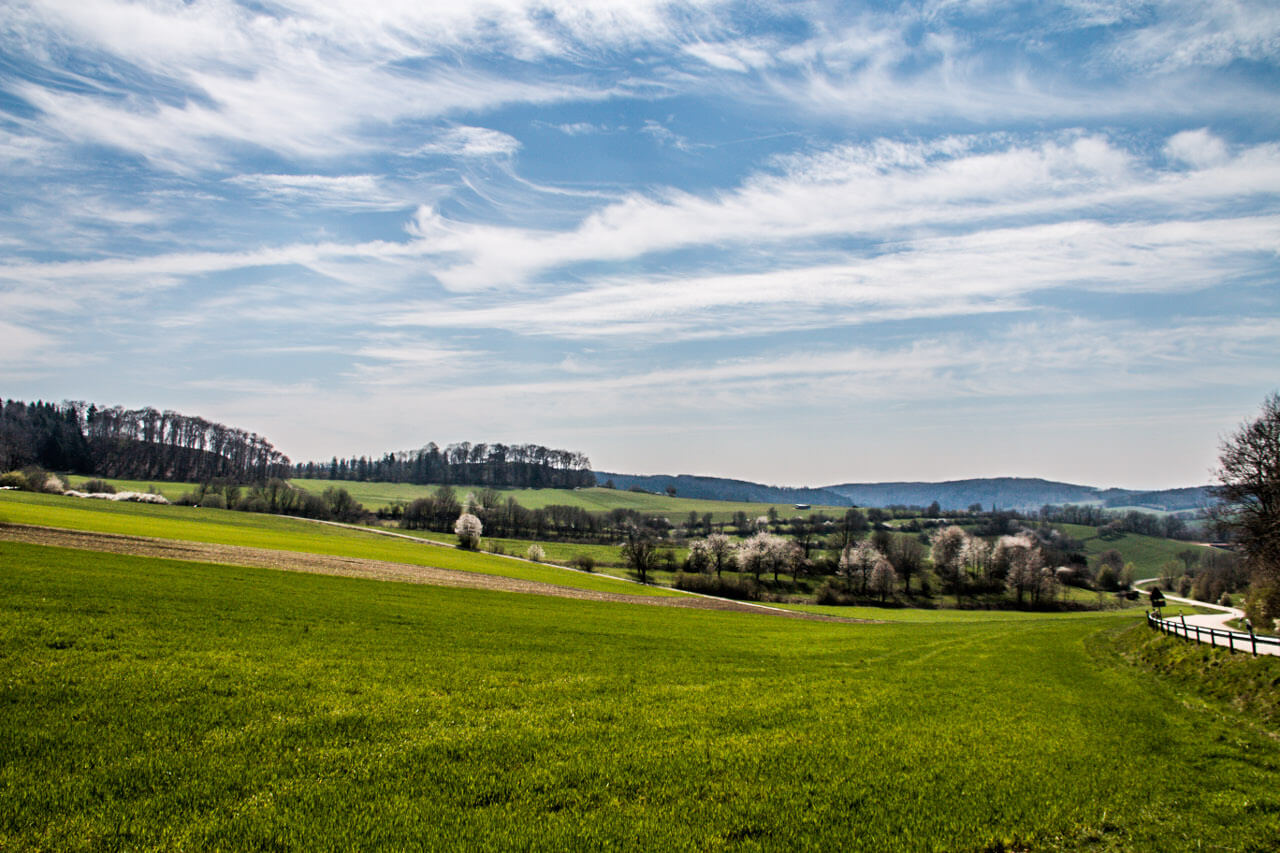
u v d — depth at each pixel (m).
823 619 74.56
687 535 174.62
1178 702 27.28
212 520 108.69
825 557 140.75
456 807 12.48
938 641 48.66
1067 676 33.34
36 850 9.94
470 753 15.45
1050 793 15.05
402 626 34.38
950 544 145.88
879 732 19.61
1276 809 14.75
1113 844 12.70
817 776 15.29
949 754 17.70
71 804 11.39
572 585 82.12
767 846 11.66
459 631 34.81
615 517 182.00
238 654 23.52
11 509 73.88
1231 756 19.17
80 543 51.25
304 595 41.44
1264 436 48.38
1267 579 49.25
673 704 21.80
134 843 10.34
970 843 12.35
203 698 17.84
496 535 154.88
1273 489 47.56
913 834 12.52
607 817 12.42
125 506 110.38
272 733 15.77
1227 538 52.84
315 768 13.89
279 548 74.94
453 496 165.88
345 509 156.75
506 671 25.48
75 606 28.53
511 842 11.17
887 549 142.12
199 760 13.77
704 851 11.36
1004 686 29.41
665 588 106.00
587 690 23.12
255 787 12.73
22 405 185.88
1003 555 142.62
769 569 132.38
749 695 24.06
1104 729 21.86
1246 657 28.52
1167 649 36.41
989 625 69.94
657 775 14.78
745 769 15.49
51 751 13.51
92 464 179.62
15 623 24.11
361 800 12.46
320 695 19.25
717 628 49.88
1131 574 151.50
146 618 28.02
